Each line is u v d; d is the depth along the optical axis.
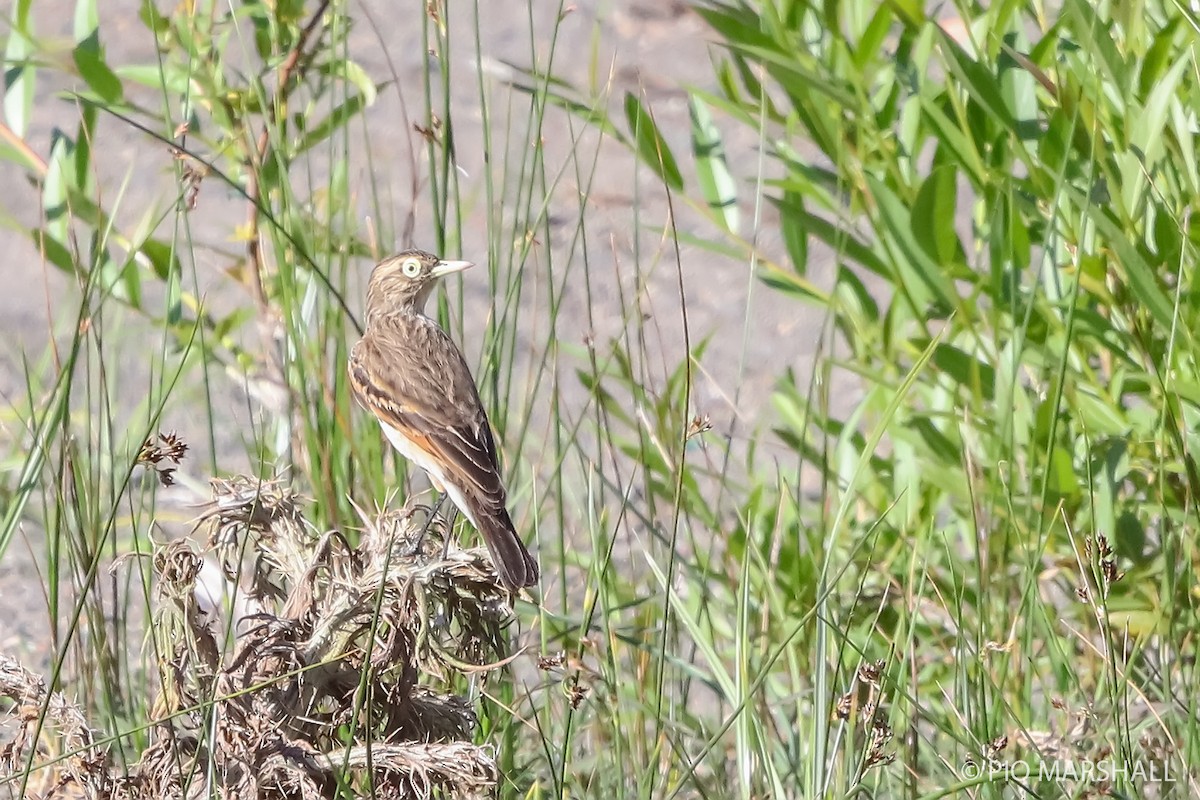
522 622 11.16
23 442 14.29
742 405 17.30
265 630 7.69
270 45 12.06
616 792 9.45
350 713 7.89
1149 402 10.88
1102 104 10.15
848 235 10.93
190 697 7.66
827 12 10.73
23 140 11.47
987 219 11.09
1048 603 11.31
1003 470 10.53
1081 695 9.94
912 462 11.35
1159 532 11.23
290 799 7.65
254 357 12.49
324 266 11.48
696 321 19.34
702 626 10.52
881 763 8.45
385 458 11.66
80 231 13.42
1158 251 10.16
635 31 26.80
